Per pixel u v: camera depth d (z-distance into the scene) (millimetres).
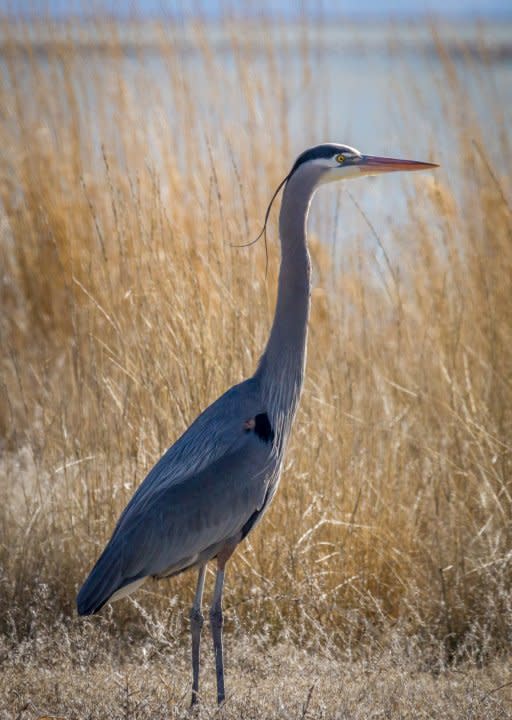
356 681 8375
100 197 14375
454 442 11156
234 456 8258
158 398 10641
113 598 8062
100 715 7668
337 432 10719
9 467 11227
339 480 10516
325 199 14438
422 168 8828
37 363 13391
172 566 8188
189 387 10375
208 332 10711
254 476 8328
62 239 14281
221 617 8188
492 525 10305
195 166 13555
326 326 12500
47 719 7465
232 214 12820
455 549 10008
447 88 14203
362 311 12039
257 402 8531
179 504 8125
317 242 13805
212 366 10562
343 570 10086
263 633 9570
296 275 8703
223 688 7996
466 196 13453
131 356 11094
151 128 14273
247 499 8305
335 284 13016
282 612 9750
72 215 14383
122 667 8844
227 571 9945
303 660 8852
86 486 10266
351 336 12266
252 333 10992
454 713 7785
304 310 8750
